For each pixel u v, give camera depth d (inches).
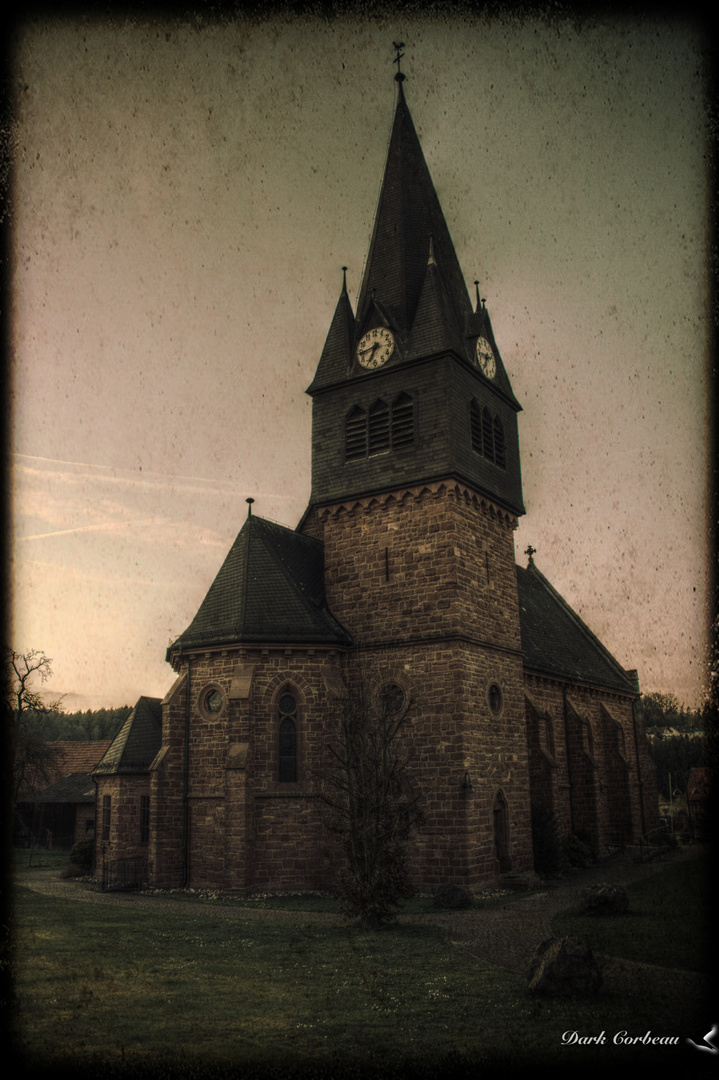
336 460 1364.4
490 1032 448.1
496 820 1222.3
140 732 1472.7
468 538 1270.9
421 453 1272.1
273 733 1173.1
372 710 1184.8
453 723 1153.4
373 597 1274.6
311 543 1456.7
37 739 2054.6
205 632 1236.5
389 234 1459.2
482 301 1455.5
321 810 1145.4
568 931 766.5
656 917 812.6
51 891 1189.7
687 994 515.8
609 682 1959.9
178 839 1180.5
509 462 1449.3
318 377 1421.0
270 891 1110.4
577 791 1660.9
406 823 909.2
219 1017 472.7
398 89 1585.9
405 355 1321.4
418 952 684.1
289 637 1203.2
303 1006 501.0
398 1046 423.5
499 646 1296.8
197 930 787.4
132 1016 469.7
